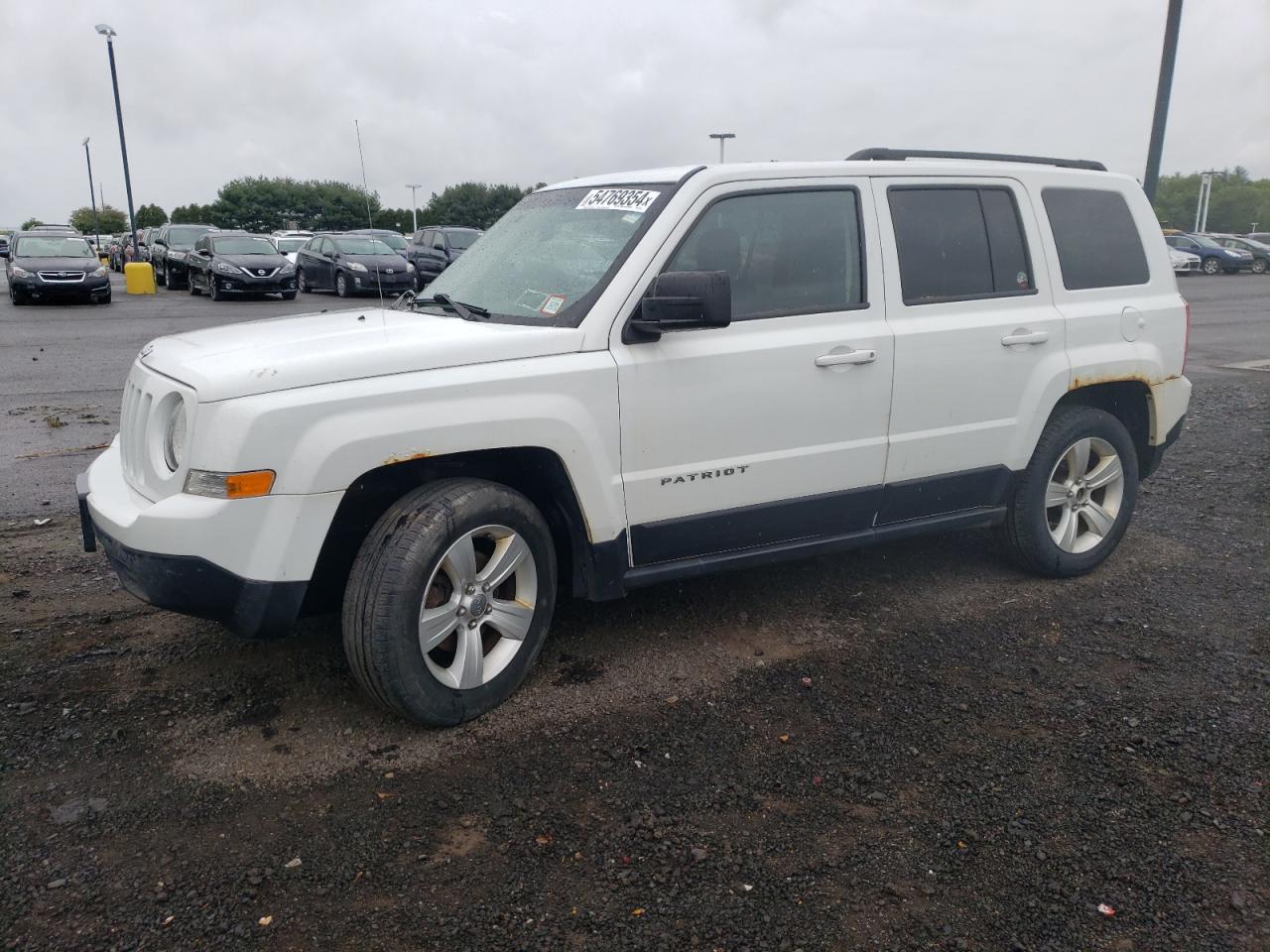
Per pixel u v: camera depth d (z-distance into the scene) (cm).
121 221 9562
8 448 784
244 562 324
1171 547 563
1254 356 1392
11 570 511
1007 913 267
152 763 336
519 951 251
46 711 368
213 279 2331
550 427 359
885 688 393
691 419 392
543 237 432
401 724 363
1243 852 293
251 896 271
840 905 269
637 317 381
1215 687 394
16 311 2052
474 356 352
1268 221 10094
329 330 383
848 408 426
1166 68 1022
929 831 302
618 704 379
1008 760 341
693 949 253
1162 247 535
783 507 421
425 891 274
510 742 351
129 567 338
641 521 391
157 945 253
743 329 403
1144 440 542
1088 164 526
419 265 2595
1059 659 419
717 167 406
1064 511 509
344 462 327
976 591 496
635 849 292
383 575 335
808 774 332
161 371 358
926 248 449
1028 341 470
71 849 290
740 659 418
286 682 393
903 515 459
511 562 368
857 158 452
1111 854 292
